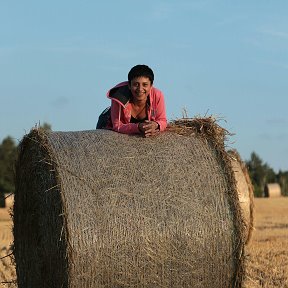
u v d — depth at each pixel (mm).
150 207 8961
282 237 24703
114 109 9852
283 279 14719
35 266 10352
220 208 9211
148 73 9602
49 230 9555
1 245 21844
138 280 8859
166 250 8930
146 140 9578
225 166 9438
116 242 8773
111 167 9125
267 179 85938
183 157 9422
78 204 8805
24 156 10508
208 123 9836
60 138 9477
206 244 9086
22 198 10727
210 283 9180
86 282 8711
